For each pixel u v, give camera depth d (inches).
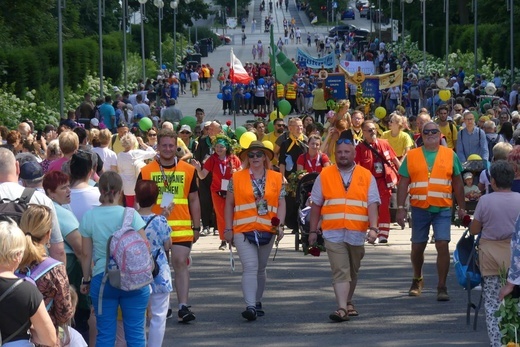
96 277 539.8
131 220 542.0
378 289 790.5
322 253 959.6
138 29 4559.5
